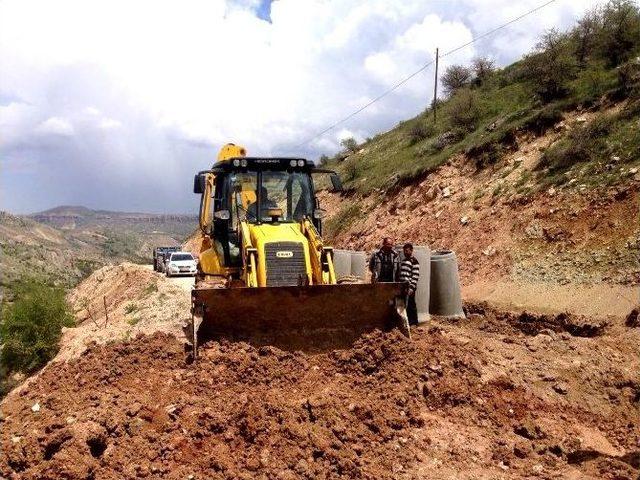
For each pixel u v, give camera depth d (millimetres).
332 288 8781
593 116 20672
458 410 7355
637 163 16703
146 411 6926
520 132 22781
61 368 9250
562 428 7047
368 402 7230
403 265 11500
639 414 7762
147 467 5957
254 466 5906
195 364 8344
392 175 29406
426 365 8109
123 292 26969
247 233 9750
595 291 13992
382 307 9062
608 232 15609
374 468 5953
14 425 7500
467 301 15578
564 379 8367
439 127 33000
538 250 17031
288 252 9375
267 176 10711
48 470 5969
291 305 8781
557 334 10594
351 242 27484
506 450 6430
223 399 7449
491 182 21719
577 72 23781
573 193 17594
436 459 6223
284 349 8852
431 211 23453
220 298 8617
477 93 32188
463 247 19766
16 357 15203
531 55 26031
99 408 7098
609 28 23609
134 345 9320
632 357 9680
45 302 15531
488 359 8867
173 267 34500
